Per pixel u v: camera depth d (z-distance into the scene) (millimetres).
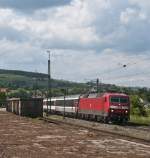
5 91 186875
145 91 127312
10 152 24672
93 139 33438
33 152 24797
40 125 51781
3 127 47531
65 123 59406
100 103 60812
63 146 28312
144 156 23359
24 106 80938
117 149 26641
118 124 58500
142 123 61344
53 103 98375
